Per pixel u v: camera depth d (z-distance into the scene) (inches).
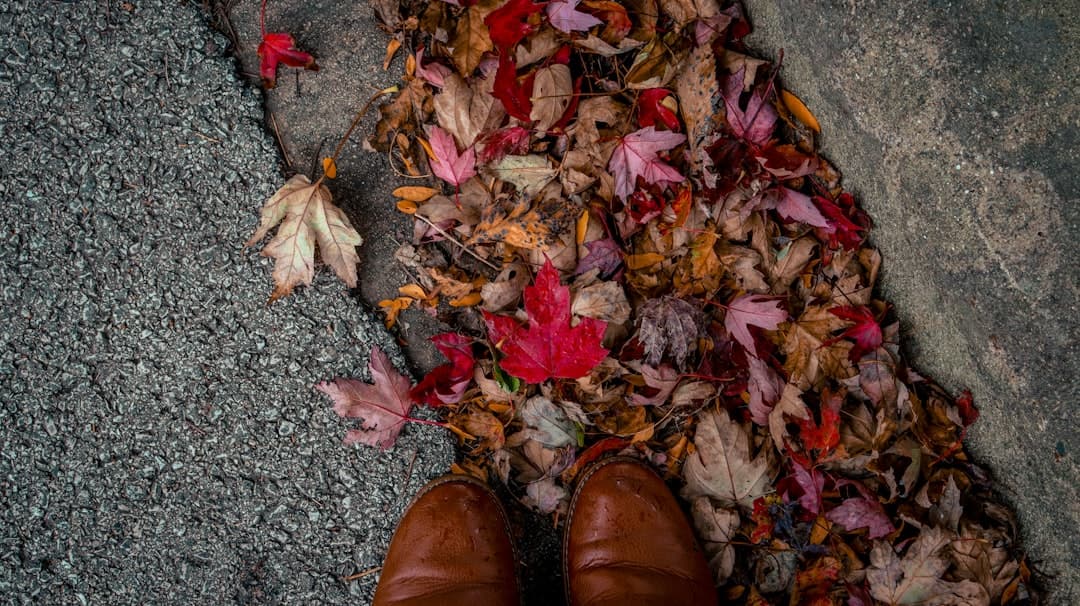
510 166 32.4
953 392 31.5
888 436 31.8
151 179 34.0
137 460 34.2
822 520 32.3
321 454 34.0
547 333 30.7
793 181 32.1
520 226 32.4
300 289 33.9
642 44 32.4
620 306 32.1
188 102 34.0
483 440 33.6
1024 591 31.2
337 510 34.1
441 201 33.1
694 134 32.1
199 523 34.1
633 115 32.7
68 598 34.1
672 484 33.7
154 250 34.0
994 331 29.4
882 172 30.4
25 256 34.1
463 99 32.6
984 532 31.4
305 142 34.2
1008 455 30.8
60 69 34.0
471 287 33.3
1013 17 27.4
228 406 34.0
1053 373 28.7
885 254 31.9
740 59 32.0
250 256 34.0
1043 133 27.5
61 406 34.2
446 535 32.6
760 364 32.0
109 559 34.2
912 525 32.1
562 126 32.6
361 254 34.1
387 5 33.4
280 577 34.0
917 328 31.8
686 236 32.3
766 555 33.0
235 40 34.0
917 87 28.8
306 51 34.1
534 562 34.1
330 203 33.1
